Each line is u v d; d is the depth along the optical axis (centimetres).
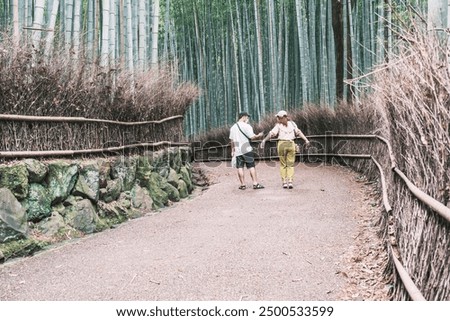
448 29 296
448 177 254
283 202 670
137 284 361
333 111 1145
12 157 477
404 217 334
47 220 498
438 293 233
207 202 712
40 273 393
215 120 2175
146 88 775
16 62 494
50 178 513
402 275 275
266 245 454
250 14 2073
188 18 2294
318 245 450
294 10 1862
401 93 324
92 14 857
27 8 661
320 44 1677
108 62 668
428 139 286
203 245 464
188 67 2361
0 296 343
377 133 777
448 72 268
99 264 414
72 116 580
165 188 759
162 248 461
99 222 557
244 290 345
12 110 491
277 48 1886
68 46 607
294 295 334
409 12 329
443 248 236
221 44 2198
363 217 560
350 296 330
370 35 1388
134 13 938
